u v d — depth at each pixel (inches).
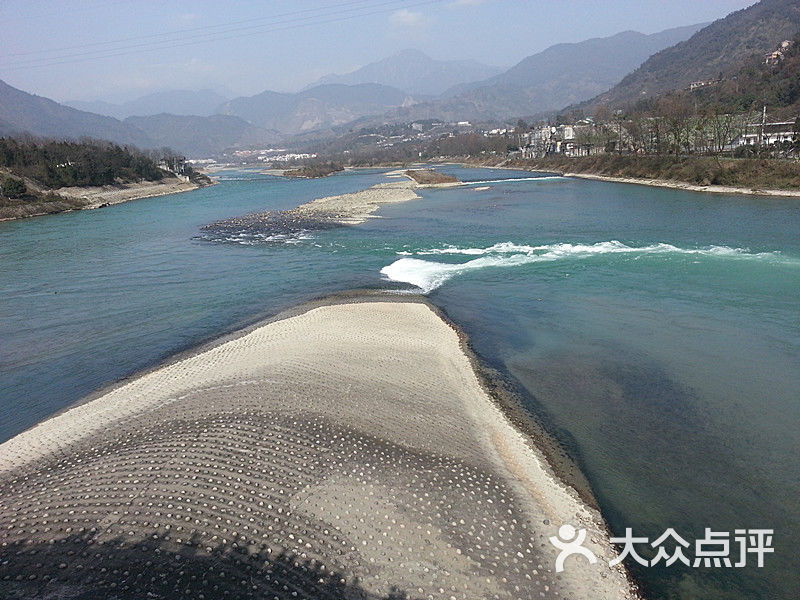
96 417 649.6
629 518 483.2
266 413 601.6
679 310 1010.7
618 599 392.8
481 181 4493.1
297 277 1391.5
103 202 3823.8
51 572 394.3
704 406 672.4
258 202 3590.1
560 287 1190.9
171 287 1353.3
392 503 463.5
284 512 446.3
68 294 1327.5
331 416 600.1
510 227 2018.9
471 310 1064.2
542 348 865.5
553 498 498.9
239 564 396.5
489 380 756.6
